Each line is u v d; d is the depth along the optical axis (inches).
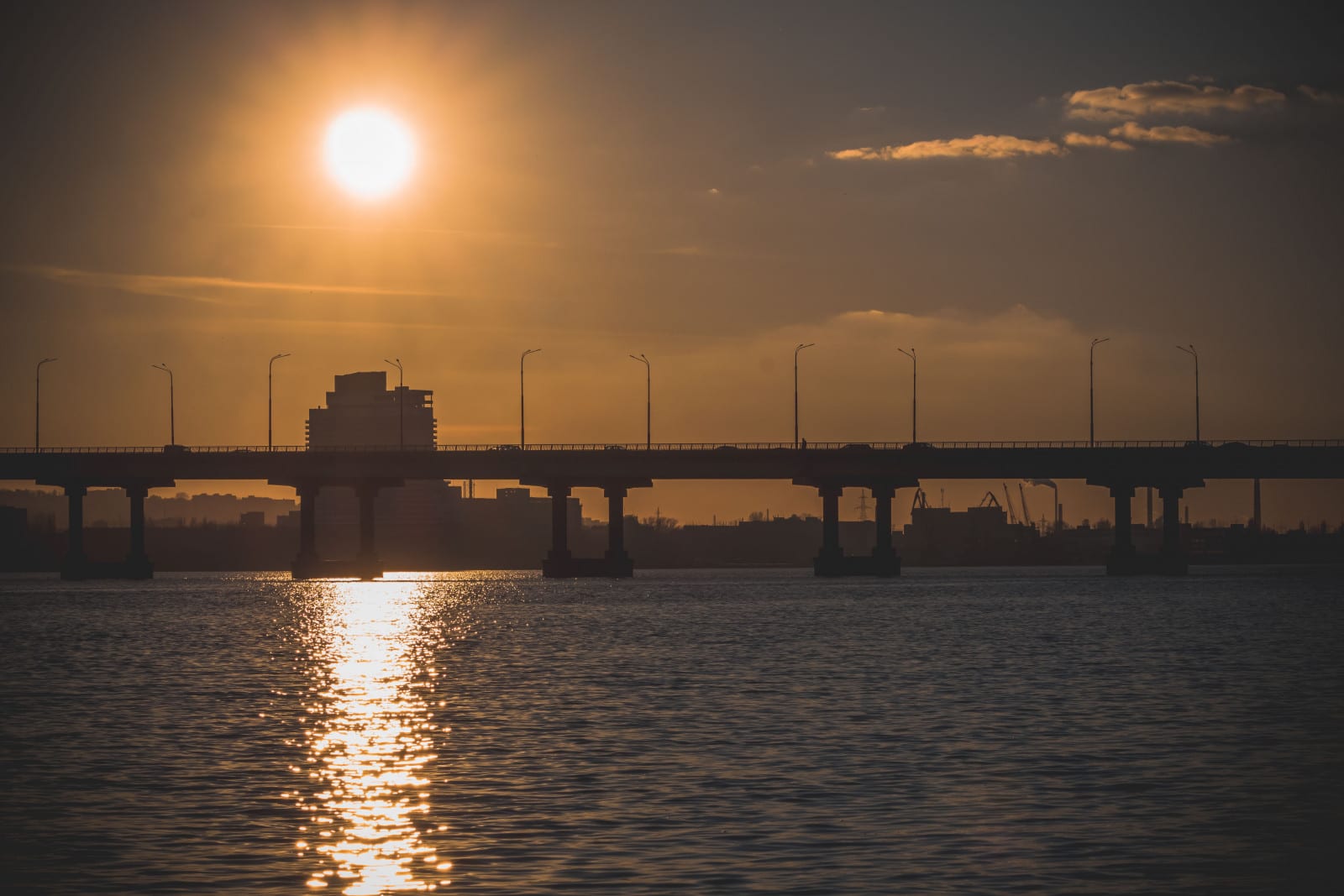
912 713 2918.3
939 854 1723.7
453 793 2082.9
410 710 3070.9
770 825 1861.5
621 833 1828.2
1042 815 1924.2
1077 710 2965.1
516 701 3208.7
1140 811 1945.1
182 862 1705.2
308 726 2805.1
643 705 3090.6
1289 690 3319.4
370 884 1609.3
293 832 1850.4
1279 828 1854.1
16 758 2420.0
